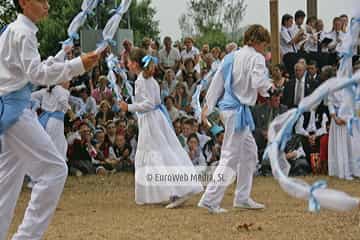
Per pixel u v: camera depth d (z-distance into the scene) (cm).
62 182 482
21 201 870
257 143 1062
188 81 1204
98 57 475
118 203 832
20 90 472
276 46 1282
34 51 462
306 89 1116
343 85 350
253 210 741
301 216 689
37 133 477
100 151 1145
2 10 1184
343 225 631
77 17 560
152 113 810
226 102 717
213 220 680
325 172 1109
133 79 1133
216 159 1034
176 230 627
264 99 1075
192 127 1045
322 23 1279
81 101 1166
